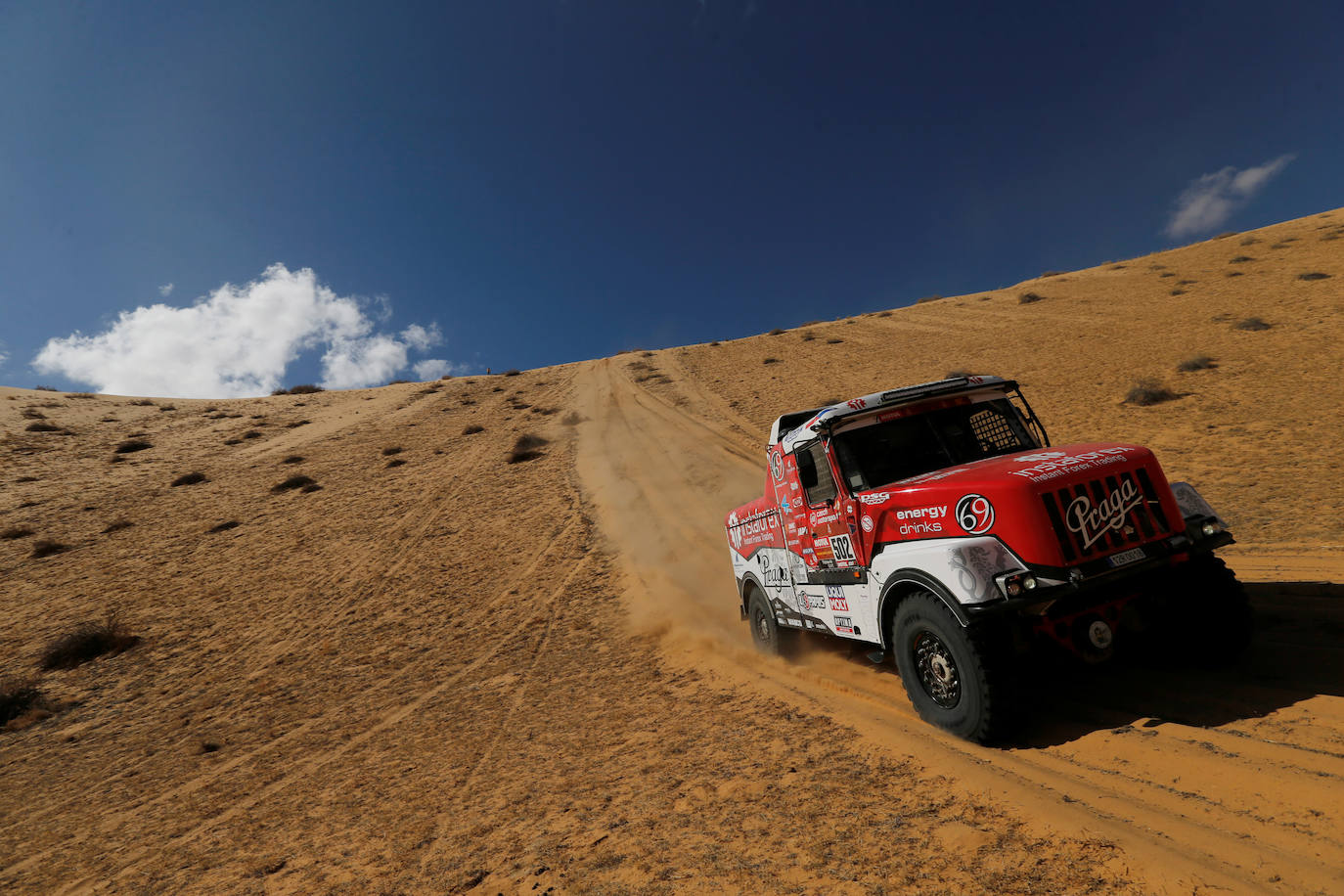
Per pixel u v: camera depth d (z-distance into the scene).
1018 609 4.16
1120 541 4.33
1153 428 15.65
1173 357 22.16
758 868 3.53
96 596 18.34
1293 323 22.50
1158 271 40.56
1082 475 4.36
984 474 4.59
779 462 6.79
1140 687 4.89
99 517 26.11
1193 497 4.73
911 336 39.34
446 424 39.56
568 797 5.18
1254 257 36.78
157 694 12.34
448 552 18.30
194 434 41.53
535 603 13.52
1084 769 3.89
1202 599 4.73
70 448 38.03
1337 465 10.96
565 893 3.74
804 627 6.84
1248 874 2.74
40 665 14.32
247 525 23.66
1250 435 13.62
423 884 4.35
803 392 31.47
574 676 9.09
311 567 18.72
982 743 4.34
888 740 4.66
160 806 7.74
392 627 13.68
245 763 8.56
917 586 4.79
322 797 6.81
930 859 3.24
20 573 20.72
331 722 9.46
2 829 8.02
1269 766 3.54
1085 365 23.94
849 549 5.60
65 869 6.57
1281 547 8.15
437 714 8.74
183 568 19.91
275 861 5.50
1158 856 2.90
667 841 4.05
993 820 3.45
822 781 4.36
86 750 10.30
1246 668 4.88
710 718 6.24
